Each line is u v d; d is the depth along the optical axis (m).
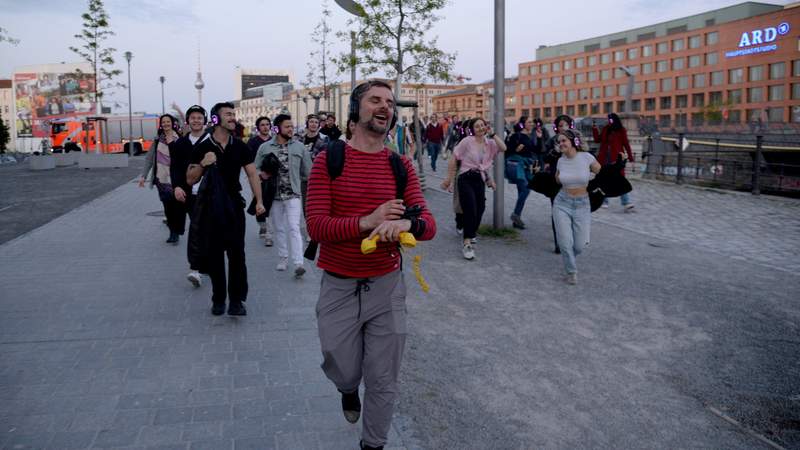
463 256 8.45
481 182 8.31
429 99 124.81
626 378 4.75
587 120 38.56
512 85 128.00
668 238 9.62
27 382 4.32
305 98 44.19
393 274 3.19
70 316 5.80
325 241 3.00
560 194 7.25
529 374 4.78
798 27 85.50
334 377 3.21
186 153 6.80
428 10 15.54
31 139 91.44
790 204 12.76
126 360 4.74
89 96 38.22
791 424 4.12
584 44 115.25
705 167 17.28
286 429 3.72
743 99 92.38
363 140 3.09
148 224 11.46
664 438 3.91
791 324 5.85
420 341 5.41
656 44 102.94
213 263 5.66
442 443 3.72
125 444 3.51
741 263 8.03
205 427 3.72
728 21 94.00
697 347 5.35
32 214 12.99
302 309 6.08
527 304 6.46
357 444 3.56
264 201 7.56
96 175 25.12
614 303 6.49
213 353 4.91
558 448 3.74
